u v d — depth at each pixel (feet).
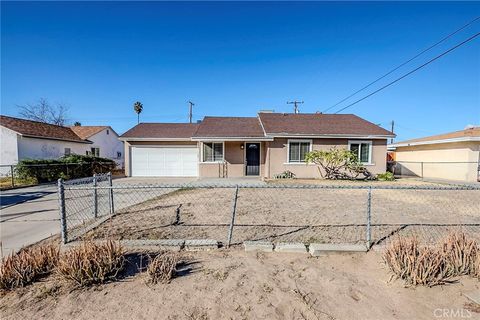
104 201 27.99
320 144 50.47
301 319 7.77
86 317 7.84
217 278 10.03
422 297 8.82
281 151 50.19
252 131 53.52
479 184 42.93
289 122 55.93
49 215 21.74
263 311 8.12
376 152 50.93
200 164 52.90
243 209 22.65
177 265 11.10
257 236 15.07
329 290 9.26
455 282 9.65
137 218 19.34
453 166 53.98
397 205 25.02
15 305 8.43
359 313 8.04
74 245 13.39
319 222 18.29
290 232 15.85
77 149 74.69
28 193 35.01
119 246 10.93
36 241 14.88
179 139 58.39
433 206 24.63
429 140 59.47
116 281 9.78
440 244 11.55
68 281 9.52
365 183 42.42
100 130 92.07
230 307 8.30
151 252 12.35
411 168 67.51
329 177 49.57
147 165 59.06
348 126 53.83
